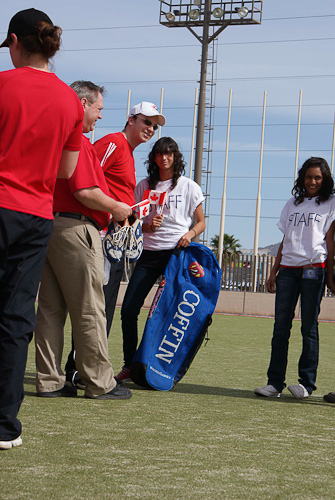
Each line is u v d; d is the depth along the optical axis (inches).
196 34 719.1
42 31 119.6
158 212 203.9
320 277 193.6
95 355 170.1
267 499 99.3
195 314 196.4
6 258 114.1
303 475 112.7
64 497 94.9
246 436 138.2
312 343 194.7
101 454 117.6
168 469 111.0
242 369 253.3
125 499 95.5
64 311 173.0
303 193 199.0
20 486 98.4
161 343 194.4
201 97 705.0
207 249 199.9
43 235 117.2
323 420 160.9
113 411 156.3
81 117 125.6
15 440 119.3
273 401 186.1
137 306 205.2
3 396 116.0
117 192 188.2
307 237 194.5
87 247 163.5
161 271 208.8
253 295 669.9
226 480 107.1
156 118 192.4
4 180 113.7
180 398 181.5
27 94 116.1
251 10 703.7
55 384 171.0
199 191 208.2
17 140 114.2
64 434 130.4
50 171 118.0
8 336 115.4
